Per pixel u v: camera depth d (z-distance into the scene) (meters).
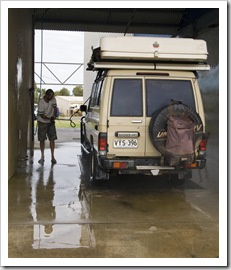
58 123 23.72
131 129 5.91
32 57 11.80
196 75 6.18
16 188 6.57
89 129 7.75
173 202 5.88
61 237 4.42
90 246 4.18
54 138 8.88
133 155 5.92
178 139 5.44
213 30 9.32
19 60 8.48
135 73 6.01
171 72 6.08
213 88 9.25
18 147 8.48
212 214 5.31
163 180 7.33
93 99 7.41
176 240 4.39
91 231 4.62
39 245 4.19
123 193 6.39
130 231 4.64
